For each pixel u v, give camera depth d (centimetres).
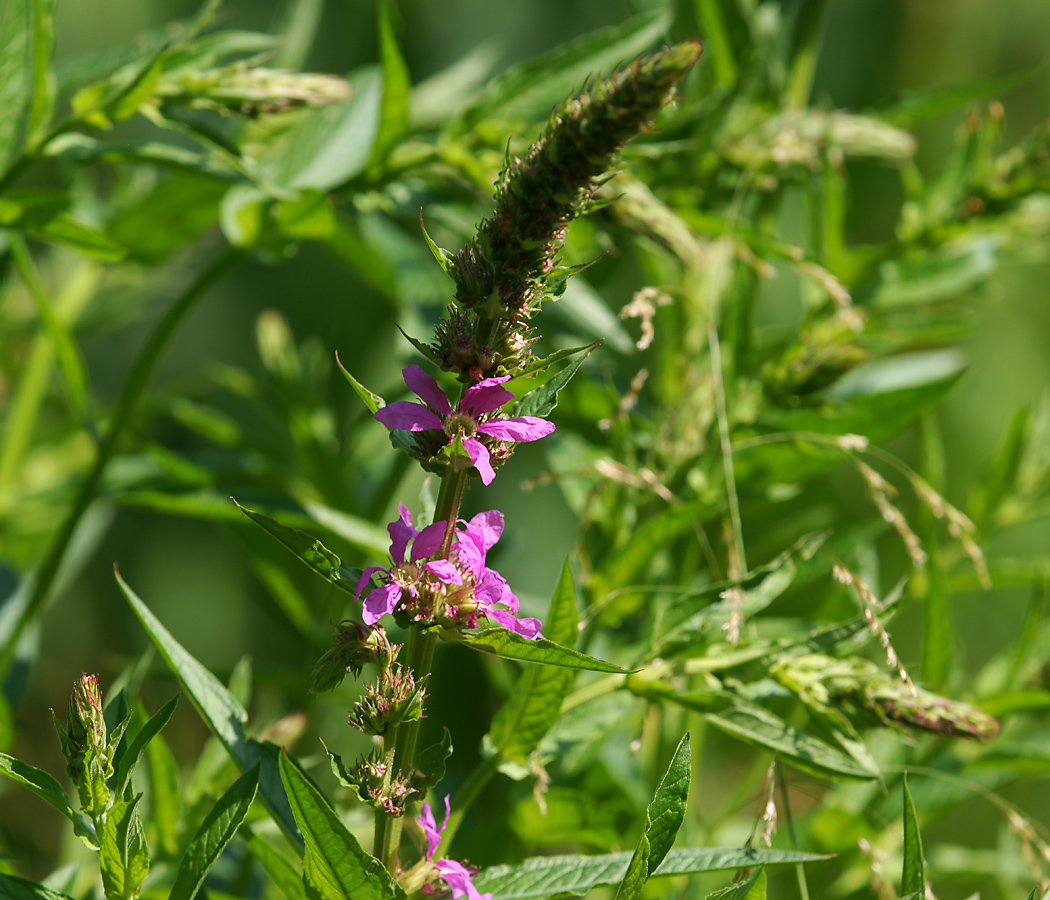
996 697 52
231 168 52
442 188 54
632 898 44
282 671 55
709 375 53
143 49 54
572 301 54
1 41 52
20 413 62
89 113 52
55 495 61
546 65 54
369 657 43
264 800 45
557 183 42
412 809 49
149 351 54
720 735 71
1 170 52
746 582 48
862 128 56
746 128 58
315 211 53
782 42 60
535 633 43
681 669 47
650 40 54
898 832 50
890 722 47
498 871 45
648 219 52
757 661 48
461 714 64
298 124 60
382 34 52
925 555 51
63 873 47
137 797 43
